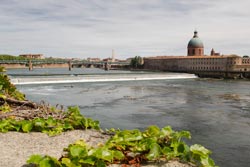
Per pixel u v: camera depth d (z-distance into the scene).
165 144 6.29
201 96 60.28
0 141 7.41
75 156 5.28
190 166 5.66
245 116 35.91
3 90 12.69
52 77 96.25
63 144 7.45
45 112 10.29
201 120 32.91
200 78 143.50
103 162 5.25
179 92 68.56
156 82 106.94
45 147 7.10
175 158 6.00
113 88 78.50
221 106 45.47
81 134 8.63
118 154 5.68
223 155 19.20
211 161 5.52
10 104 11.33
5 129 8.46
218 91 72.31
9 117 9.44
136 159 5.80
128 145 6.22
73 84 91.19
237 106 45.56
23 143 7.37
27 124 8.55
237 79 138.38
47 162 5.07
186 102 50.16
